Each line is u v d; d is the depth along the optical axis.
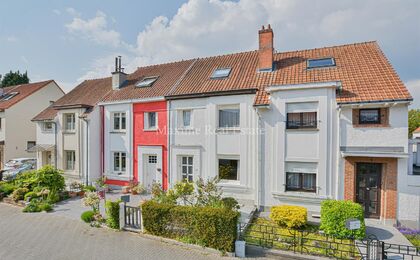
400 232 8.36
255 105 10.59
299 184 10.41
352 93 9.62
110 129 15.92
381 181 9.41
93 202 10.03
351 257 6.54
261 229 8.60
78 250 7.46
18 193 12.90
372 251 6.29
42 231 9.01
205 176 12.45
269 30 12.41
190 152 12.91
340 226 7.79
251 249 7.11
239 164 11.73
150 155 14.64
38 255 7.17
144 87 15.46
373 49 11.95
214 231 7.24
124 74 17.23
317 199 9.89
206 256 7.02
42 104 24.75
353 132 9.53
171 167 13.47
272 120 10.72
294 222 8.52
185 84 13.88
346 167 9.62
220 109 12.34
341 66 11.27
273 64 12.92
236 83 12.20
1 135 22.53
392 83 9.52
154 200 9.31
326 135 9.78
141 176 14.62
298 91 10.23
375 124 9.34
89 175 15.70
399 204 8.99
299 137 10.24
